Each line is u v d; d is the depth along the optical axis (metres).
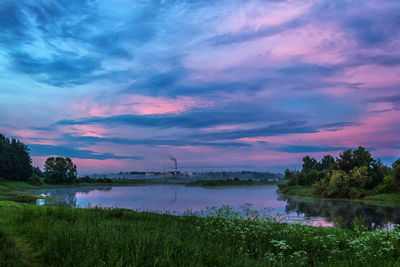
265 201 67.62
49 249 8.08
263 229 14.26
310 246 11.95
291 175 123.62
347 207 53.25
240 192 117.75
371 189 78.88
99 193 103.19
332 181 80.44
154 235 10.76
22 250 8.20
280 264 8.34
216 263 8.29
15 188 110.12
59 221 13.25
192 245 9.71
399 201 61.09
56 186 147.88
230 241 12.16
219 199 74.12
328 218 36.56
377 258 9.38
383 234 12.59
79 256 7.49
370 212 44.81
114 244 8.73
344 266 8.73
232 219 17.77
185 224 16.50
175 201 66.06
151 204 55.78
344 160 94.44
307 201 68.19
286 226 16.31
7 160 130.12
